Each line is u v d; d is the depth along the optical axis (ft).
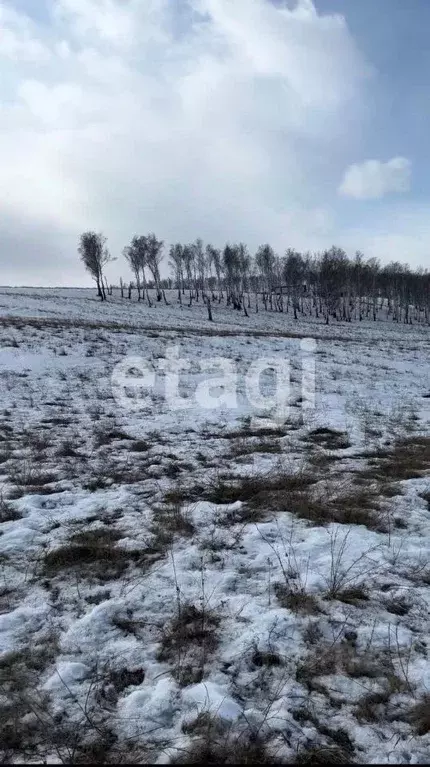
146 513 18.07
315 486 21.27
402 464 25.52
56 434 30.83
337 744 8.45
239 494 20.26
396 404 48.19
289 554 15.02
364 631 11.34
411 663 10.31
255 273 278.67
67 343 67.36
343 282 222.69
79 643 10.96
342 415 41.09
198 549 15.26
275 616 11.77
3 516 17.67
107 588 13.15
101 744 8.44
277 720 8.86
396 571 14.07
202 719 8.82
